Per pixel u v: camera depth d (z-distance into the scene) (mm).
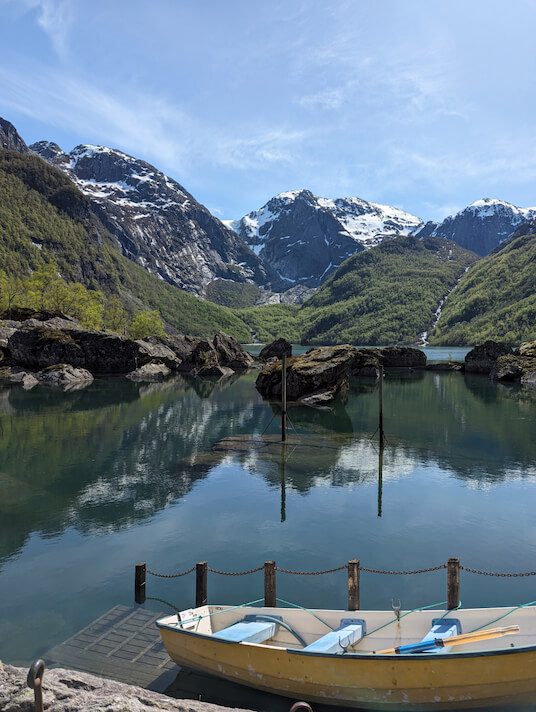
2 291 120750
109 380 88625
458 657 11469
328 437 42750
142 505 26938
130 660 13781
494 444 40438
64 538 22766
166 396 68562
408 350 120375
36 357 89375
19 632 15367
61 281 132375
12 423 47875
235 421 50375
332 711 12094
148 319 145250
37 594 17781
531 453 37594
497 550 21688
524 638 12547
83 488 29547
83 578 19000
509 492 29016
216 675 12969
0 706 9070
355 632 13141
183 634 13016
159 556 21047
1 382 79562
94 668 13461
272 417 52750
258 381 69688
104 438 42188
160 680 13008
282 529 23844
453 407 59719
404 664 11602
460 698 11781
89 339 93562
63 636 15141
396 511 26094
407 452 37781
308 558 20969
